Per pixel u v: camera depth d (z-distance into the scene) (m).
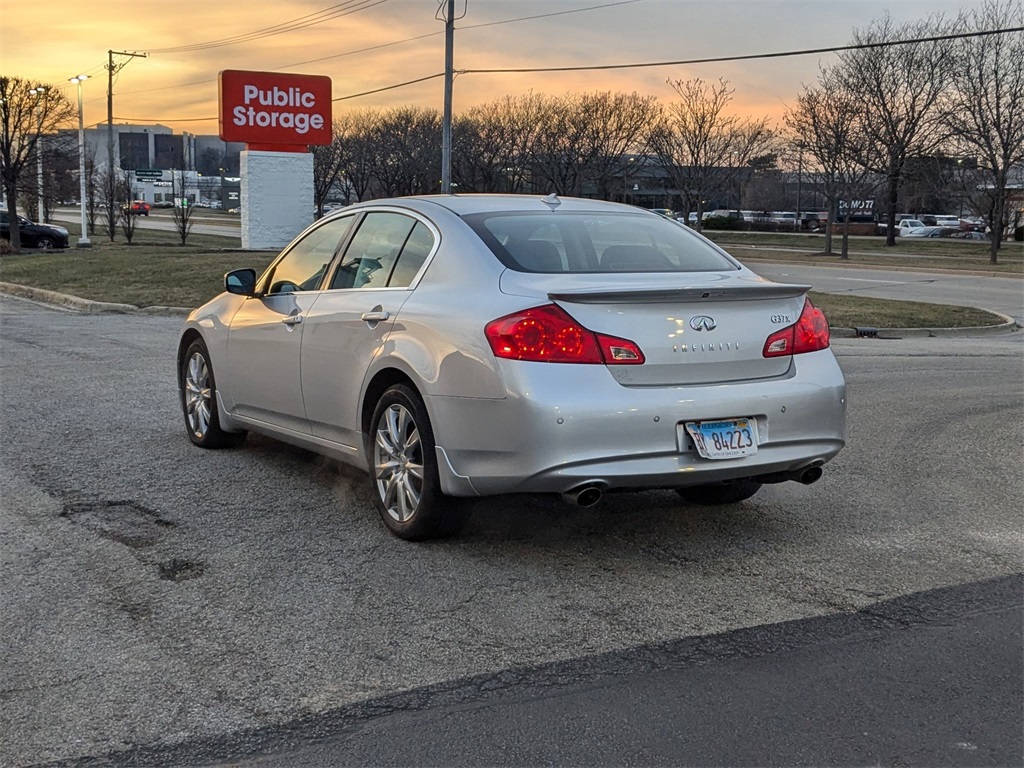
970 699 3.38
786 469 4.75
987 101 38.94
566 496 4.32
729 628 3.94
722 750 3.04
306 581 4.39
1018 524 5.40
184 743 3.06
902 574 4.58
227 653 3.68
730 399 4.48
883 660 3.68
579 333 4.29
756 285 4.66
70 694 3.35
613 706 3.31
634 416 4.29
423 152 53.06
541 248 4.85
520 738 3.11
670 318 4.44
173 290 19.23
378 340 4.98
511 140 50.97
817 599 4.26
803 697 3.38
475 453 4.43
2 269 24.62
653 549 4.88
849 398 9.47
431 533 4.84
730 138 46.66
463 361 4.44
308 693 3.38
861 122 41.59
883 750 3.05
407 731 3.14
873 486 6.17
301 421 5.75
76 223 65.12
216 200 135.75
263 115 29.67
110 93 49.59
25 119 35.66
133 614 4.02
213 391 6.59
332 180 56.81
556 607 4.13
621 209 5.59
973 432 7.86
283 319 5.80
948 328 17.22
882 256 41.88
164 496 5.66
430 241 5.06
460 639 3.81
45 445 6.82
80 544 4.83
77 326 14.56
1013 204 57.53
